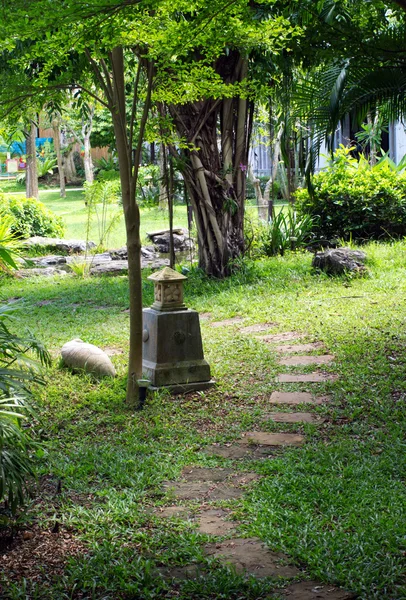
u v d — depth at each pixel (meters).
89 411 6.43
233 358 8.00
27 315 11.23
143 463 5.09
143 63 8.59
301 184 21.16
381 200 16.02
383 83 8.39
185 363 7.07
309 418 6.01
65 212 32.75
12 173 48.88
